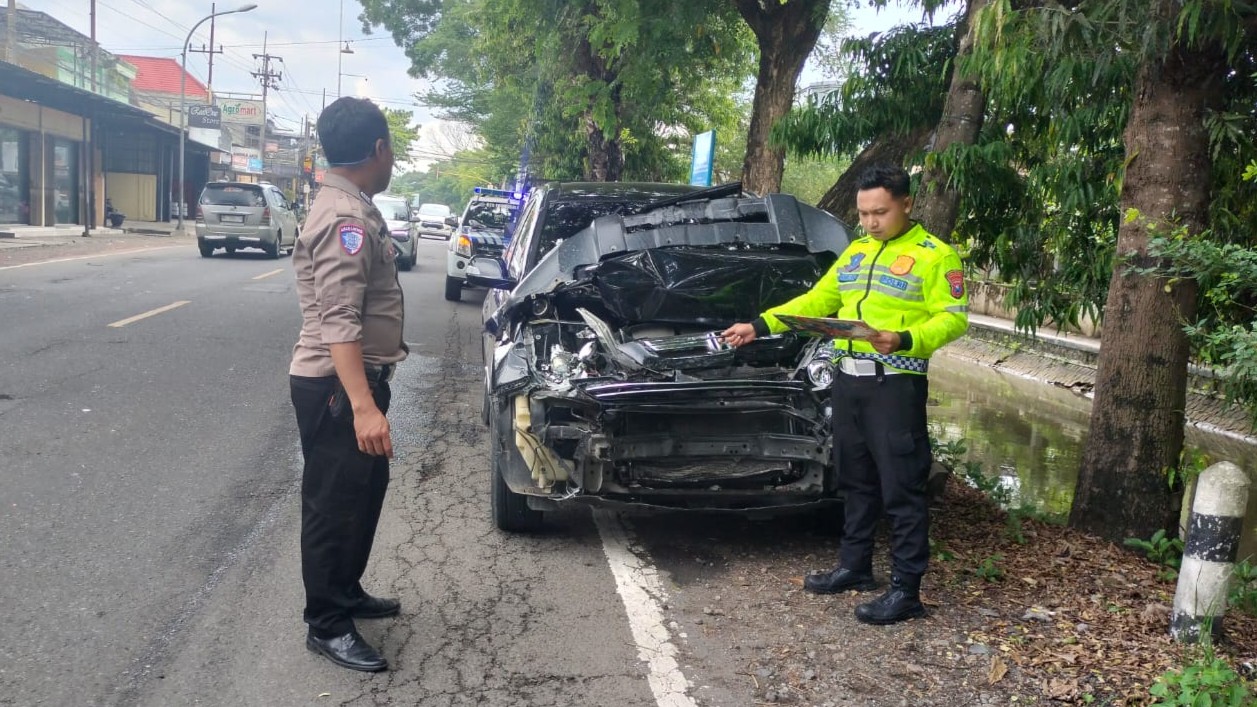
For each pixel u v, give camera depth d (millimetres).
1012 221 7043
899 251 3895
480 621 3904
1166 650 3631
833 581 4227
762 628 3887
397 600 3990
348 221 3184
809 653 3660
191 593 4062
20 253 19719
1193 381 11695
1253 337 4133
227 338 10250
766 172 9938
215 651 3564
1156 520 4883
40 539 4555
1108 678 3424
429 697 3293
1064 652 3635
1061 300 7000
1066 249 6840
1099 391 5055
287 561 4449
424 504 5398
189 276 16422
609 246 5383
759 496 4562
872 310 3916
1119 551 4781
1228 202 5645
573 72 16734
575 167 20641
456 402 8156
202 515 5004
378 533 4891
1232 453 10023
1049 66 5332
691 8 11109
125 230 32250
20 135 26656
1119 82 5539
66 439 6199
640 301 5055
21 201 26828
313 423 3346
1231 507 3637
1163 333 4781
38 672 3355
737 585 4348
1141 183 4719
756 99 10023
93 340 9609
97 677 3344
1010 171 6613
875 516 4195
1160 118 4613
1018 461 9305
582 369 4582
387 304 3400
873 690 3391
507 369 4594
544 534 4977
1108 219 6469
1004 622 3914
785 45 9742
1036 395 13562
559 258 5422
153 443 6250
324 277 3166
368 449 3221
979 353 17406
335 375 3305
